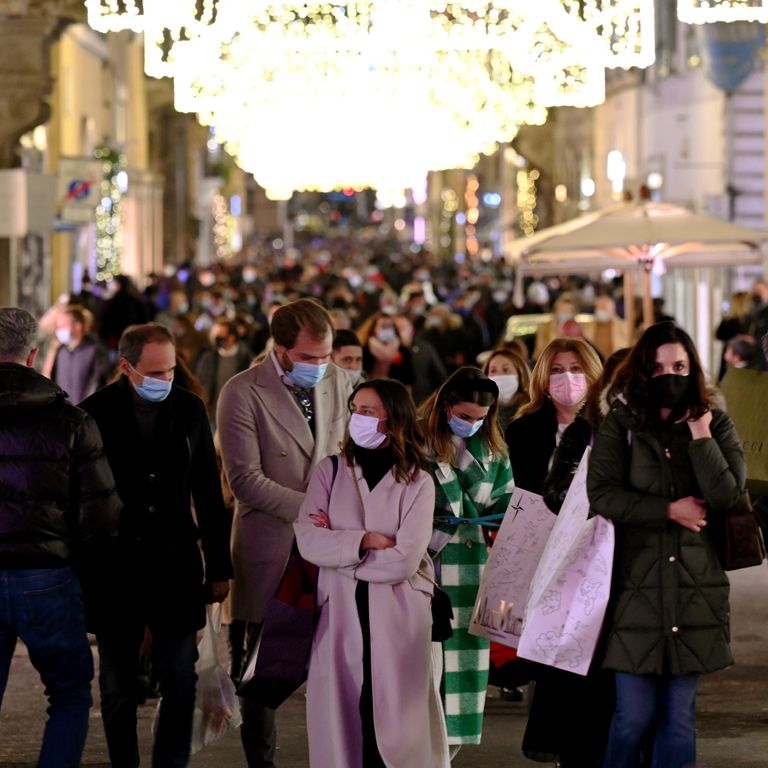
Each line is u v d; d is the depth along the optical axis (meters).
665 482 17.55
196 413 19.64
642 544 17.62
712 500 17.38
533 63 42.50
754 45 72.50
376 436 18.39
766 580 35.34
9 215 64.31
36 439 17.44
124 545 19.12
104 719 19.28
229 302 96.94
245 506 20.83
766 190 85.06
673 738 17.66
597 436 17.92
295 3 41.66
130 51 143.12
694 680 17.72
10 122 74.94
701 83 100.06
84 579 19.05
